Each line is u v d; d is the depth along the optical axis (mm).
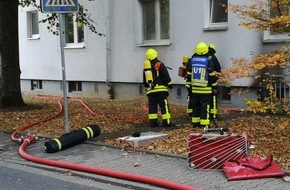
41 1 8891
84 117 12344
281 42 11617
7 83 14211
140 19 15523
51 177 7043
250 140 8148
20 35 20859
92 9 17016
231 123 10500
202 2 13391
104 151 8383
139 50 15484
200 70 9758
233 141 6812
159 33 15117
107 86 16906
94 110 13781
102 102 15789
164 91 10508
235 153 6820
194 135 6883
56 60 19125
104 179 6707
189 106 11414
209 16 13414
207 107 9828
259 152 7504
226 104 12984
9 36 14055
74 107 14594
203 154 6855
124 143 8688
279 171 6348
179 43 14156
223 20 13141
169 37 14797
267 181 6176
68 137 8711
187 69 10188
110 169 7145
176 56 14273
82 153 8320
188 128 10117
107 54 16594
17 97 14391
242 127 9883
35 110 13852
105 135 9742
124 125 10953
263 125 10031
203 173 6695
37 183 6723
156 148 8273
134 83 15891
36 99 17672
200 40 13547
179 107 13727
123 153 8148
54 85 19500
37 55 20094
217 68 10273
